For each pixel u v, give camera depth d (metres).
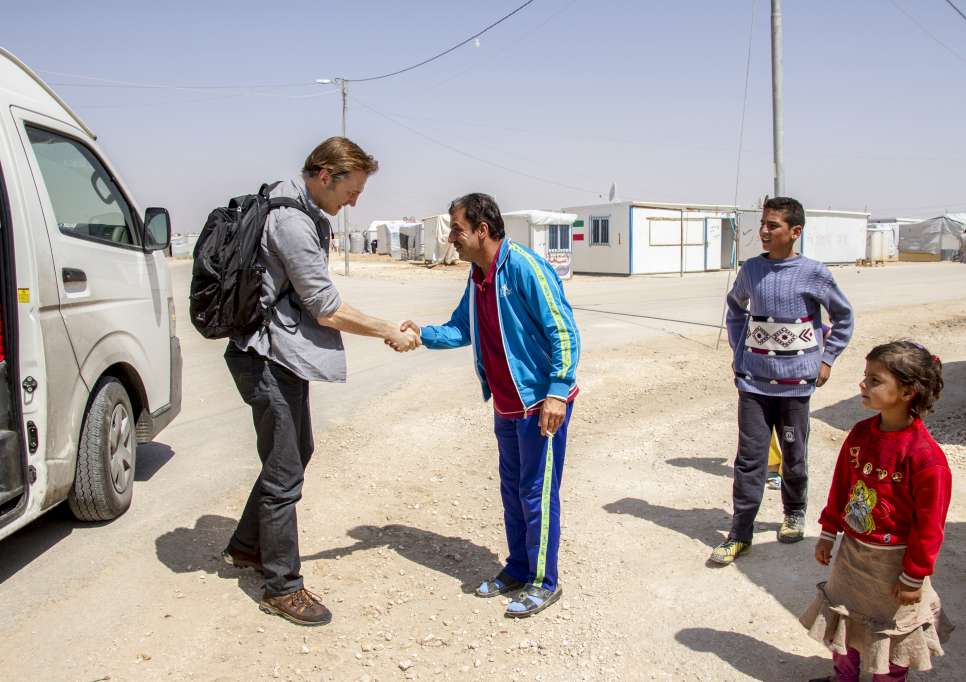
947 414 6.69
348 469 5.70
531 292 3.34
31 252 3.72
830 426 6.58
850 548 2.72
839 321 4.05
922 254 45.31
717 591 3.77
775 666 3.14
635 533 4.51
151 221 5.08
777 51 10.16
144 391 4.96
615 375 9.13
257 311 3.34
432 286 24.95
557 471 3.59
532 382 3.46
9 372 3.52
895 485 2.59
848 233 37.97
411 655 3.28
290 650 3.30
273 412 3.44
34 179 3.89
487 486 5.33
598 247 31.30
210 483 5.34
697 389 8.38
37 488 3.74
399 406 7.70
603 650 3.30
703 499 5.05
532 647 3.34
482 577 4.00
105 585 3.82
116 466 4.62
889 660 2.64
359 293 21.97
